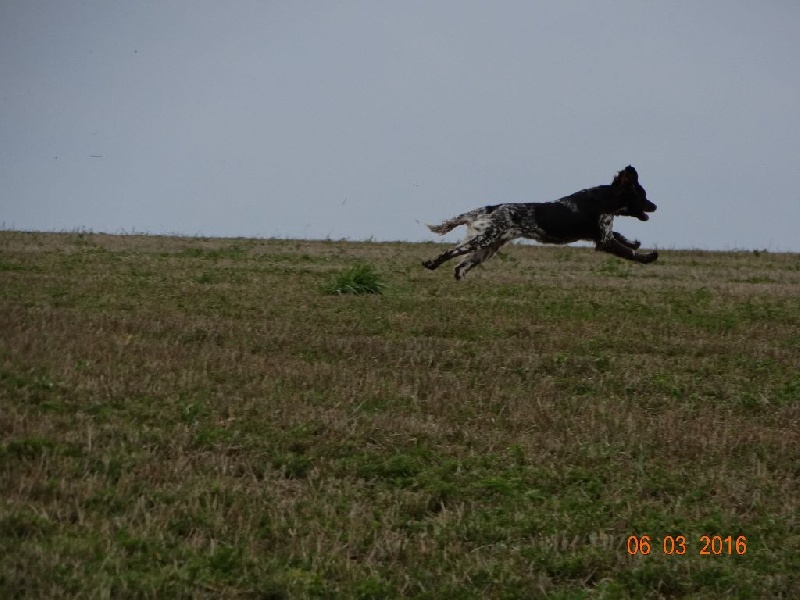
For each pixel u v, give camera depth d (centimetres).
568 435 1338
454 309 2266
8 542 898
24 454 1111
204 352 1633
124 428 1218
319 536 988
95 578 851
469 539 1026
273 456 1200
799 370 1778
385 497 1108
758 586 948
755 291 2864
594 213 2220
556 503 1111
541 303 2416
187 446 1202
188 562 909
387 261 3444
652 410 1513
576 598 911
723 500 1144
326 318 2075
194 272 2786
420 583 923
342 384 1511
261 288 2489
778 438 1359
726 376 1716
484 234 2227
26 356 1472
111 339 1661
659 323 2194
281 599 881
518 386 1591
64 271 2666
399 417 1364
